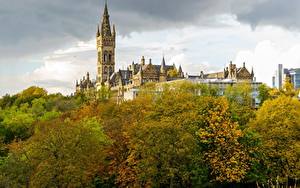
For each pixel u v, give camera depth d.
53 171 104.81
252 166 117.00
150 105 140.38
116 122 144.88
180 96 131.00
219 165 111.81
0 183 104.25
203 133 113.81
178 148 106.56
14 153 118.75
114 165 118.56
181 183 113.06
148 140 108.06
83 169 108.00
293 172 118.50
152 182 106.56
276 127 127.06
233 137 114.81
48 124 158.25
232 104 144.00
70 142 110.62
